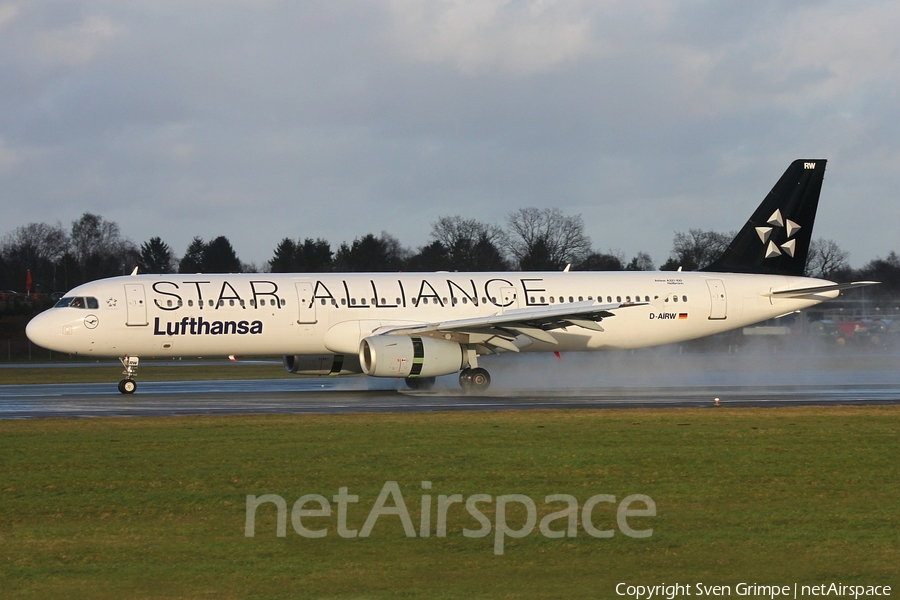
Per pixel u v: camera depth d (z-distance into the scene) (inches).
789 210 4306.1
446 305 3934.5
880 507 1641.2
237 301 3750.0
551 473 1887.3
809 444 2240.4
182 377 4995.1
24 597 1211.9
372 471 1898.4
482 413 2856.8
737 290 4207.7
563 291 4055.1
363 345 3624.5
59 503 1653.5
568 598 1219.9
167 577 1284.4
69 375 5324.8
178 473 1882.4
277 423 2613.2
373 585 1259.8
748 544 1435.8
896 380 4490.7
